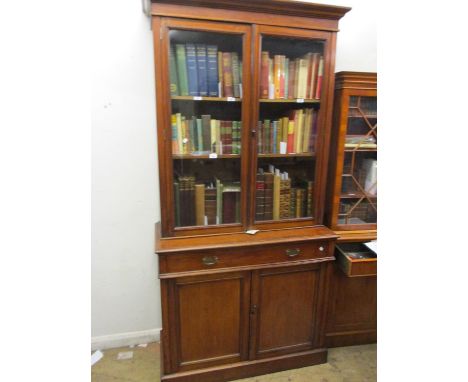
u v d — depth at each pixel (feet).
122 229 5.47
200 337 4.79
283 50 4.55
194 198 4.67
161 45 3.96
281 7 4.16
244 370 5.08
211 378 4.94
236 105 4.50
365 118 5.20
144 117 5.13
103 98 4.92
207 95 4.39
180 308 4.59
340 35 5.69
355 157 5.49
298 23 4.33
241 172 4.66
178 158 4.44
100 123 5.00
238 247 4.48
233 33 4.15
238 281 4.73
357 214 5.68
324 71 4.63
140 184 5.36
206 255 4.43
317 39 4.48
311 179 5.09
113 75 4.88
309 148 5.00
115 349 5.80
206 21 4.02
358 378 5.17
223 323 4.83
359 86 4.97
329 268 5.09
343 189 5.52
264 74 4.50
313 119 4.91
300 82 4.71
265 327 5.05
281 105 4.73
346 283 5.75
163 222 4.50
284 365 5.27
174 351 4.72
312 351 5.38
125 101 5.00
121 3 4.67
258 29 4.20
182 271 4.41
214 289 4.66
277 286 4.94
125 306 5.80
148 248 5.65
